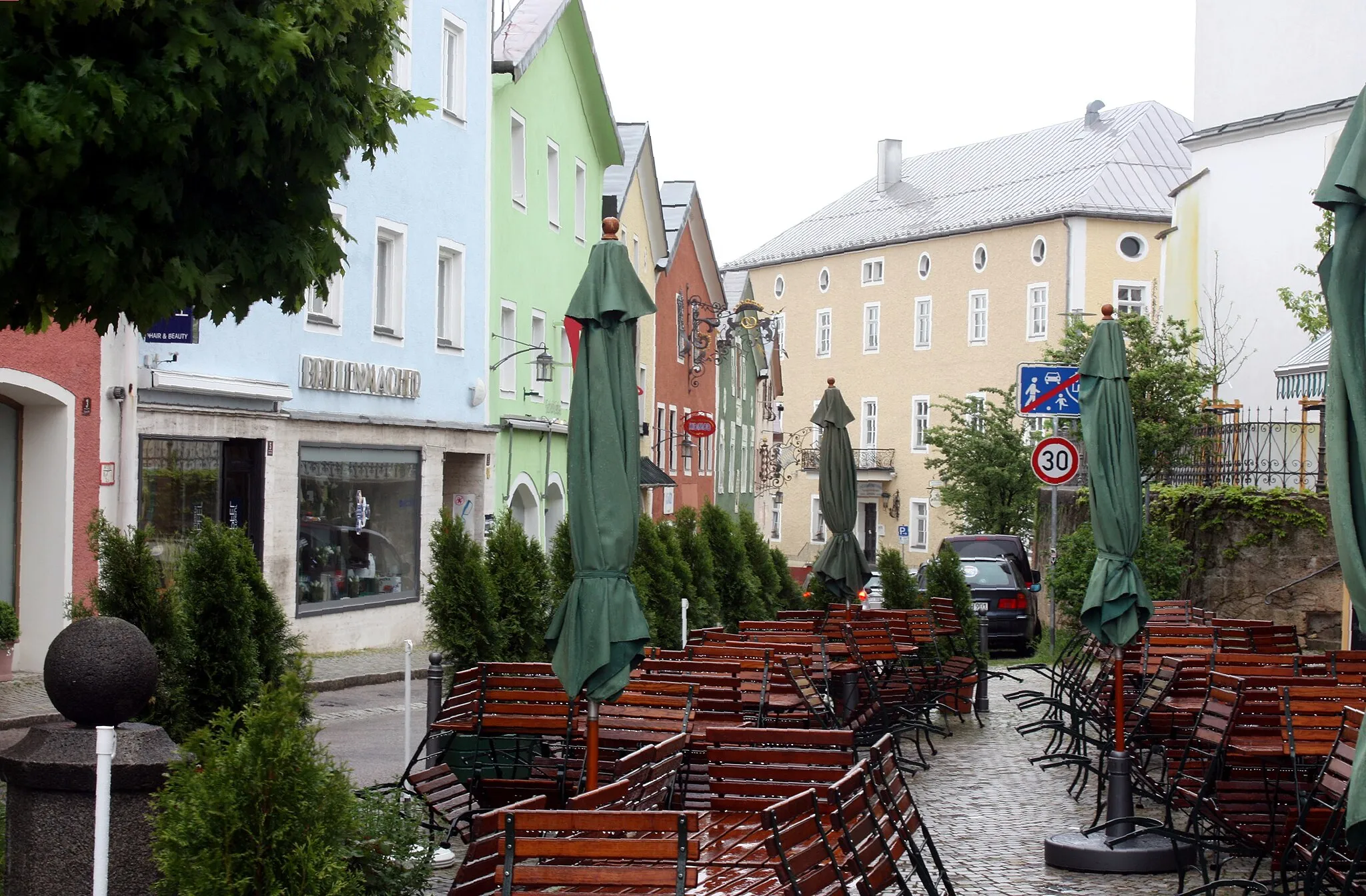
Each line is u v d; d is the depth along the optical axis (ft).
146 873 22.43
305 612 76.33
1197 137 130.62
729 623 64.34
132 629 23.34
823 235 273.95
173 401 65.26
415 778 30.99
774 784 25.58
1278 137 123.65
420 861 23.56
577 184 126.82
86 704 22.80
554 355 118.62
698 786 32.42
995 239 229.45
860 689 54.39
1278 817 30.78
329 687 65.46
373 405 83.71
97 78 24.39
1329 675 38.96
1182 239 133.49
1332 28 119.65
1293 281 122.52
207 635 30.91
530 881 18.79
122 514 61.46
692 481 169.89
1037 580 96.99
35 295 26.37
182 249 26.81
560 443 118.73
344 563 80.79
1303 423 81.41
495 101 103.60
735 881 23.25
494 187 103.35
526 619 41.70
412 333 88.84
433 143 91.20
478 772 33.71
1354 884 25.57
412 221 88.48
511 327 107.76
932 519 245.45
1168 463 94.84
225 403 68.90
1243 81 127.24
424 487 89.76
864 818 22.90
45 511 59.11
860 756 45.80
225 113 26.73
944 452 155.02
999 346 229.25
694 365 170.09
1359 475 17.92
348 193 80.84
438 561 40.65
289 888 19.07
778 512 280.92
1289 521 77.30
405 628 86.58
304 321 76.23
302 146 28.32
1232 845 32.65
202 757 19.65
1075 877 32.27
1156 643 48.01
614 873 18.76
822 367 272.72
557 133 118.62
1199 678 40.01
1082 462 110.11
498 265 104.32
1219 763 30.94
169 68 25.32
